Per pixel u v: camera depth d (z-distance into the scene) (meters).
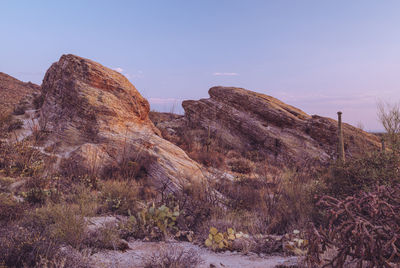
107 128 16.59
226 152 25.45
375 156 6.99
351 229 2.62
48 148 14.97
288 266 3.96
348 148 23.00
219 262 4.46
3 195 7.37
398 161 6.60
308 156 22.97
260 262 4.46
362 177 6.63
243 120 30.05
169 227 6.45
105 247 4.80
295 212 7.26
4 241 3.98
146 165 14.12
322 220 5.70
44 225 5.12
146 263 4.10
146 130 18.53
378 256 2.51
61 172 12.72
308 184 8.42
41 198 8.15
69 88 18.23
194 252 4.81
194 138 27.73
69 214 5.28
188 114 34.47
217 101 33.22
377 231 2.53
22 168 12.25
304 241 4.72
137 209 7.70
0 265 3.52
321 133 25.75
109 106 17.62
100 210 7.57
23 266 3.62
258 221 7.09
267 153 26.94
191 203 7.77
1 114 18.81
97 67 19.31
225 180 11.82
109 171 13.61
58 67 21.03
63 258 3.73
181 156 16.53
